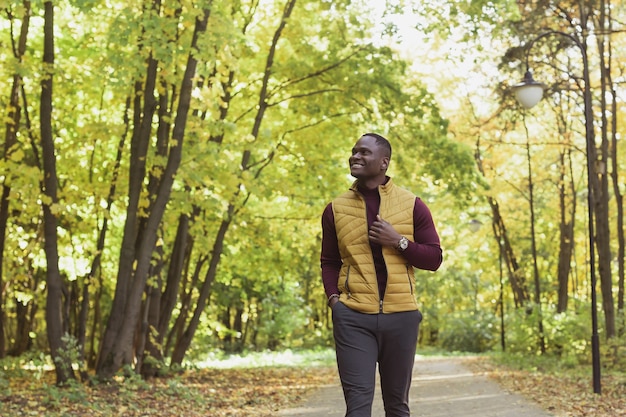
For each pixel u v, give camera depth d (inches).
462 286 1742.1
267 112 677.3
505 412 413.7
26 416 359.9
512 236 1230.3
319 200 718.5
